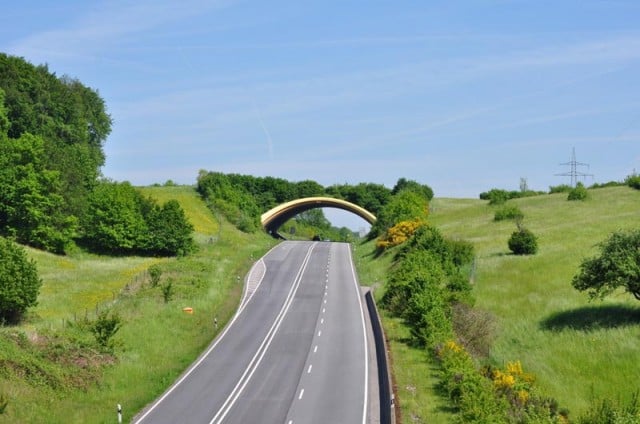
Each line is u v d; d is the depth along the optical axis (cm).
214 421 3372
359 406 3609
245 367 4450
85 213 9088
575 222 8725
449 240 7675
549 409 3219
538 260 6769
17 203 8138
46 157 9012
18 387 3550
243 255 9700
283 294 7250
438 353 4256
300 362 4562
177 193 13175
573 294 5531
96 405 3581
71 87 12106
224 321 5906
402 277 6038
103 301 6131
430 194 15888
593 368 4088
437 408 3384
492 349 4650
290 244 12112
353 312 6300
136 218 9100
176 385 4044
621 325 4638
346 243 12612
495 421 2997
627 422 2653
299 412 3512
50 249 8319
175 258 8875
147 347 4791
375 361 4566
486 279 6353
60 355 4109
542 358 4350
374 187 15712
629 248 4812
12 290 4856
